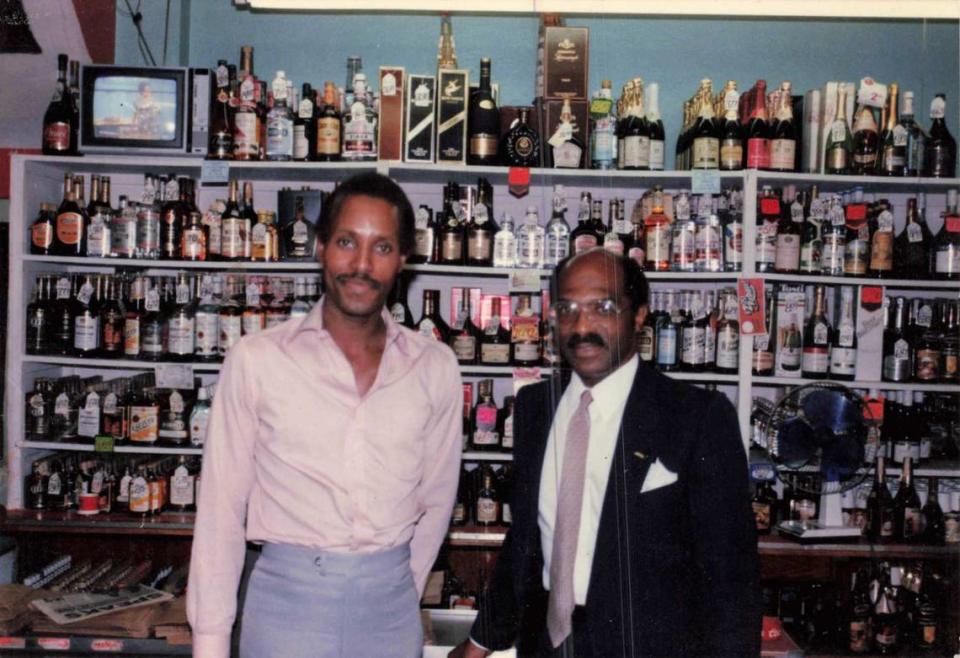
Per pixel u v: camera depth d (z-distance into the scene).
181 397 3.15
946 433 3.22
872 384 3.08
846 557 3.21
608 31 3.54
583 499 1.71
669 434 1.61
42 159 3.12
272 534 1.58
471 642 1.87
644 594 1.59
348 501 1.57
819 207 3.11
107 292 3.25
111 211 3.26
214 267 3.23
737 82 3.54
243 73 3.19
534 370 3.06
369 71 3.55
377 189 1.56
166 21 3.49
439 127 3.07
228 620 1.56
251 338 1.61
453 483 1.80
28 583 3.06
